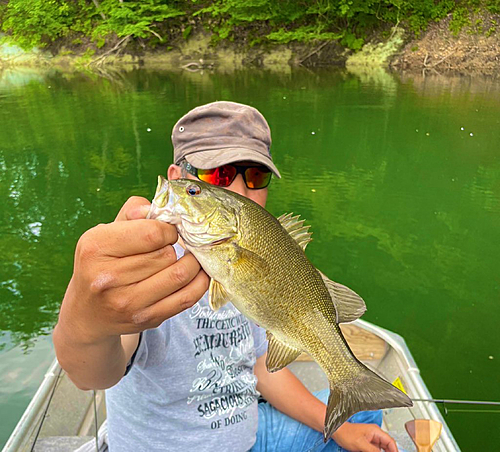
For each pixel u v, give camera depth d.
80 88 5.84
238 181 0.62
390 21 6.90
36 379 1.20
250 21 7.21
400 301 1.66
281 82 6.04
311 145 3.44
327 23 6.98
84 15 7.87
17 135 3.73
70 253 1.94
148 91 5.56
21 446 0.69
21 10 7.79
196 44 7.60
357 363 0.44
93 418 0.82
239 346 0.57
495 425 1.04
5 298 1.59
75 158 3.17
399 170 2.96
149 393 0.52
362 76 6.32
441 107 4.48
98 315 0.31
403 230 2.20
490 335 1.47
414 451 0.76
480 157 3.19
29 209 2.38
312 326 0.43
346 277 1.79
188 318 0.53
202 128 0.62
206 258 0.39
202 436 0.53
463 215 2.38
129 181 2.76
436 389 1.20
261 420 0.64
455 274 1.85
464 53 6.47
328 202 2.48
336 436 0.63
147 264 0.29
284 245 0.42
